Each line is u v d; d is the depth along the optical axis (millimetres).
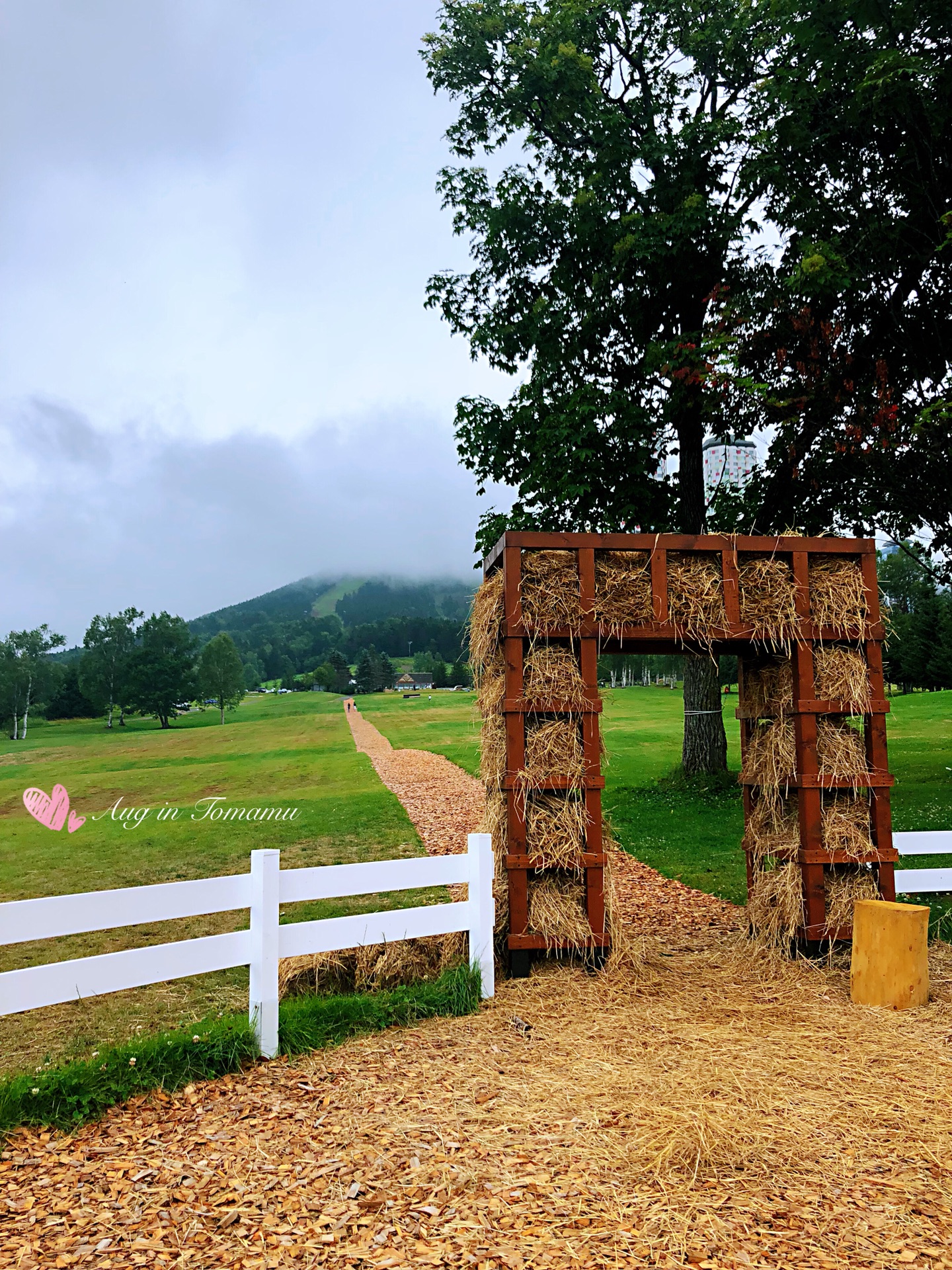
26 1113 3979
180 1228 3078
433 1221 3068
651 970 6301
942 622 49125
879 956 5555
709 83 14352
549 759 6344
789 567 6734
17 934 4109
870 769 6688
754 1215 3070
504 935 6352
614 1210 3109
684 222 12297
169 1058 4484
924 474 12188
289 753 36438
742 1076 4332
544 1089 4215
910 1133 3693
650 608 6523
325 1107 4086
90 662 91312
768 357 12656
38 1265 2850
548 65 13500
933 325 11953
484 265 15000
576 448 12781
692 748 15977
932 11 9953
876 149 11367
